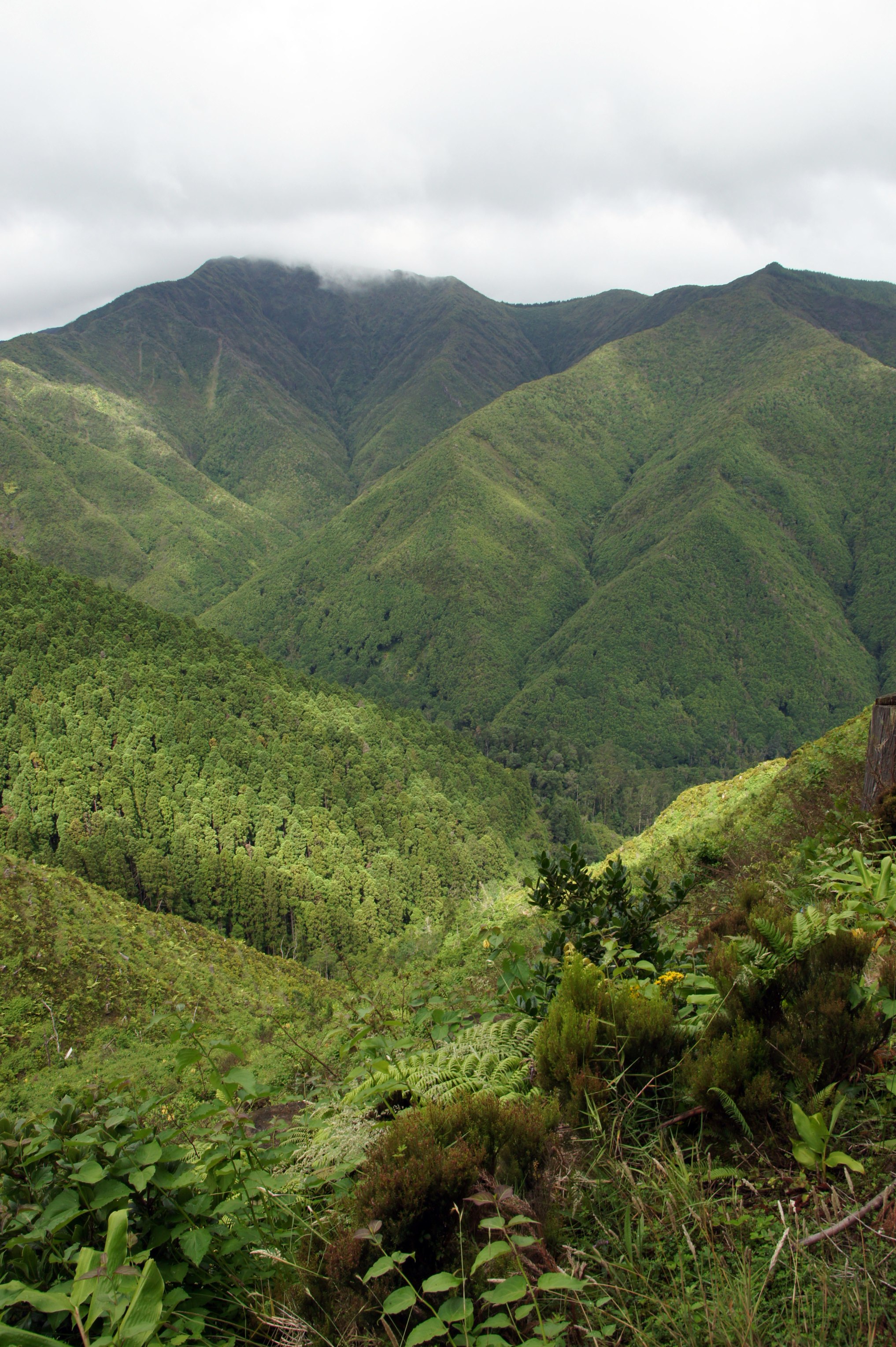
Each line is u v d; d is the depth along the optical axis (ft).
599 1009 8.55
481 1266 5.63
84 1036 122.31
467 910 291.17
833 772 34.68
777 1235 5.85
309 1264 6.15
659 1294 5.44
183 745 336.70
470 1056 9.68
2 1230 5.61
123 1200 6.30
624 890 14.08
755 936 9.53
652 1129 7.45
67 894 166.50
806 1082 7.32
